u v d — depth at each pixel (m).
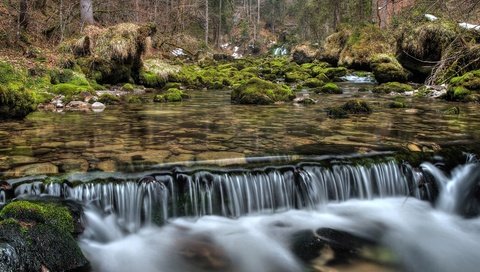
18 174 4.41
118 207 4.29
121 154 5.27
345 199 5.07
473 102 11.72
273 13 67.81
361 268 3.88
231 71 22.73
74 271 3.46
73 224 3.83
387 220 4.82
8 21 15.21
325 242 4.30
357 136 6.62
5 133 6.63
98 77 14.58
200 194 4.58
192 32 45.56
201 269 3.79
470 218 5.15
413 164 5.44
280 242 4.27
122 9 23.03
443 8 7.36
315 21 45.38
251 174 4.77
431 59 17.45
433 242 4.48
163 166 4.78
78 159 5.02
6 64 9.50
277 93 11.97
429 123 7.99
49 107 9.77
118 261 3.83
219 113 9.28
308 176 4.94
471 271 4.04
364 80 20.91
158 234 4.32
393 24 18.42
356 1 31.67
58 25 16.83
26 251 3.18
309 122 8.03
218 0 50.00
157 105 10.83
